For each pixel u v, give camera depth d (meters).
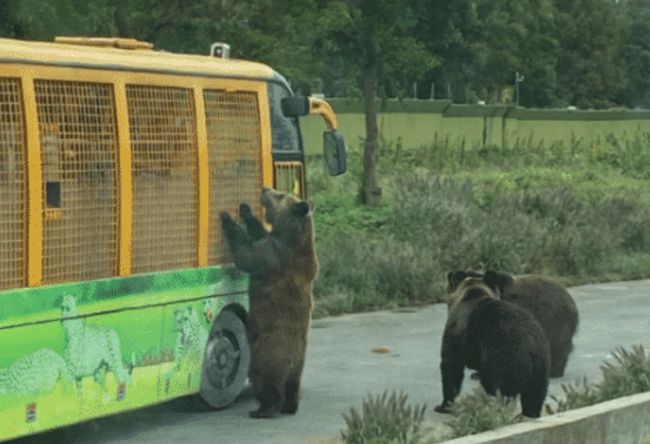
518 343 11.66
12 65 10.27
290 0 26.64
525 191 28.73
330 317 19.36
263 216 13.18
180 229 12.12
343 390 14.06
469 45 54.47
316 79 31.83
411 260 21.44
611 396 11.95
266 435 11.91
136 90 11.58
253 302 12.49
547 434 9.80
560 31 86.38
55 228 10.66
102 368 11.16
